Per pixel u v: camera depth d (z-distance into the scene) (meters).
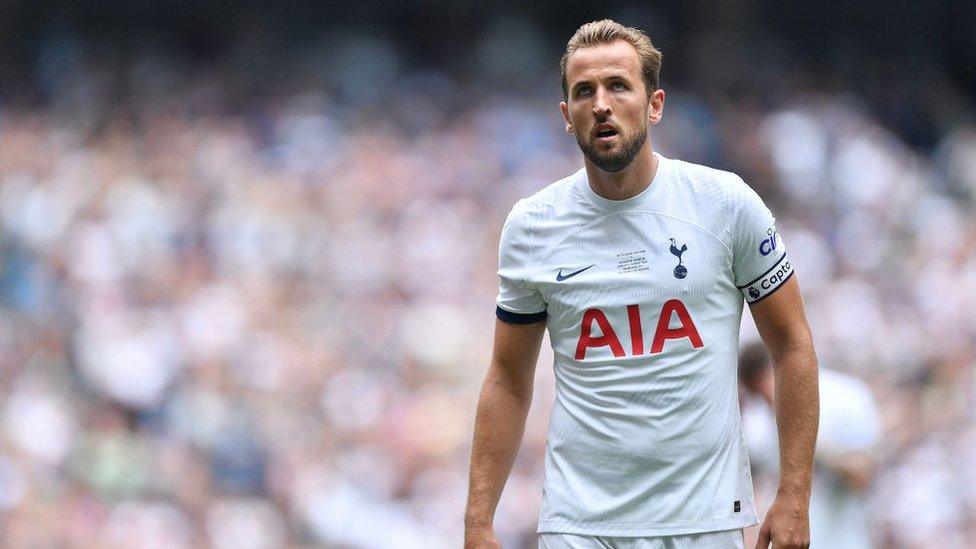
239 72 81.88
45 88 79.12
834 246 67.75
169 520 41.75
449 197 64.94
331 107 75.44
